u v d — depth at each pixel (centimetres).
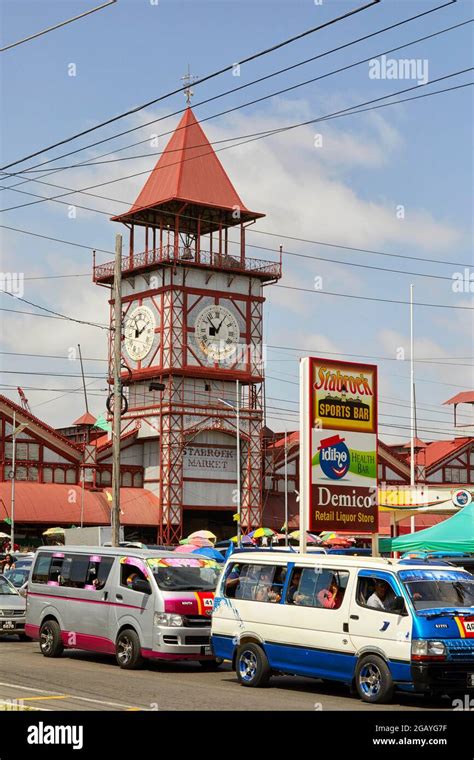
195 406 8262
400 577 1973
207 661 2566
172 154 8356
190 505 8212
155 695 1994
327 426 3181
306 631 2094
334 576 2084
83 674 2355
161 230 8444
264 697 2011
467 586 2020
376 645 1955
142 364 8375
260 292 8681
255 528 8400
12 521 7344
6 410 8088
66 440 8262
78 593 2677
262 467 8619
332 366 3216
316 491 3134
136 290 8519
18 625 3178
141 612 2491
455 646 1902
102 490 8256
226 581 2308
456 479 9875
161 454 8162
